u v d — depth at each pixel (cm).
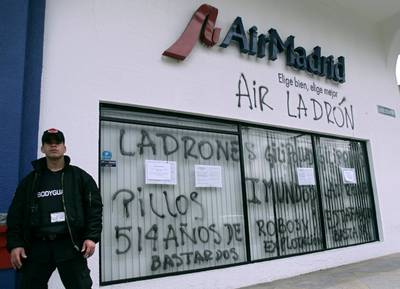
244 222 621
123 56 521
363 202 838
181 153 574
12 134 417
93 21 504
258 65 677
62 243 322
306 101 748
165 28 568
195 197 577
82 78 484
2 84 421
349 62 868
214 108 602
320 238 727
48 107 456
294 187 707
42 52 459
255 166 658
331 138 805
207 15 607
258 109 660
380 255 820
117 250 494
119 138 521
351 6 884
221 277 563
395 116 962
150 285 499
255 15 696
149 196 534
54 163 337
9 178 409
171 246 540
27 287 319
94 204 338
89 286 329
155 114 556
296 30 766
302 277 642
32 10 459
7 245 321
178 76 569
